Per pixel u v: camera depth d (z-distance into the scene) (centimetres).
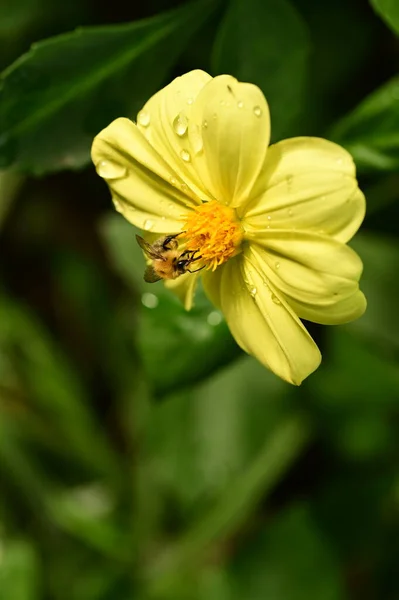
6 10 69
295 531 71
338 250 52
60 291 81
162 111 54
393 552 71
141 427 74
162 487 73
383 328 68
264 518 74
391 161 59
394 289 68
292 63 60
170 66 60
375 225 62
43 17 69
